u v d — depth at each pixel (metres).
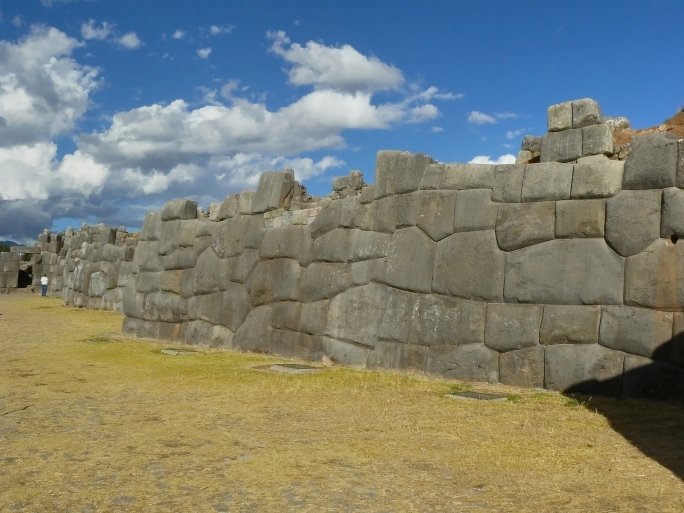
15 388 8.85
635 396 7.94
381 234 10.95
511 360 9.07
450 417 7.05
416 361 10.10
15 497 4.66
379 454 5.67
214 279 14.32
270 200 13.39
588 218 8.64
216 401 7.98
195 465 5.39
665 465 5.26
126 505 4.51
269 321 12.81
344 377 9.70
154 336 15.66
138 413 7.31
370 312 10.90
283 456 5.61
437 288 9.99
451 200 10.05
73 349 13.20
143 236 16.67
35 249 41.19
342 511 4.38
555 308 8.79
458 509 4.38
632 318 8.09
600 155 8.95
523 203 9.28
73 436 6.30
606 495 4.59
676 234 7.89
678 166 8.00
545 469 5.22
